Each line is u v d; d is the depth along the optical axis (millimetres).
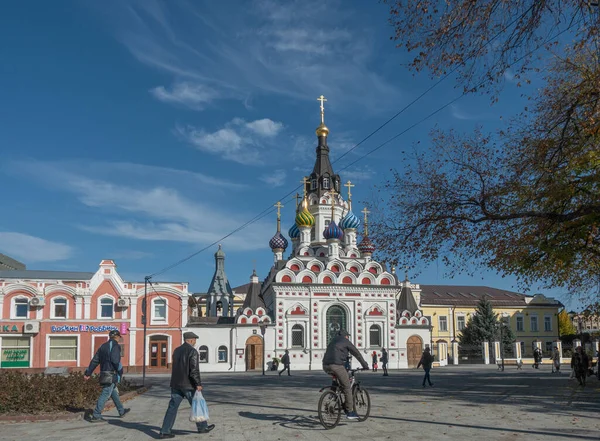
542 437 13367
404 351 66312
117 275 59969
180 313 60750
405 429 14578
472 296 94438
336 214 76062
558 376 40531
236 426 15453
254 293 66500
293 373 54812
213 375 52375
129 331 59312
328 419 15078
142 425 16109
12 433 14727
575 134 24234
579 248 26297
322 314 64688
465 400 22375
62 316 58281
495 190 26922
